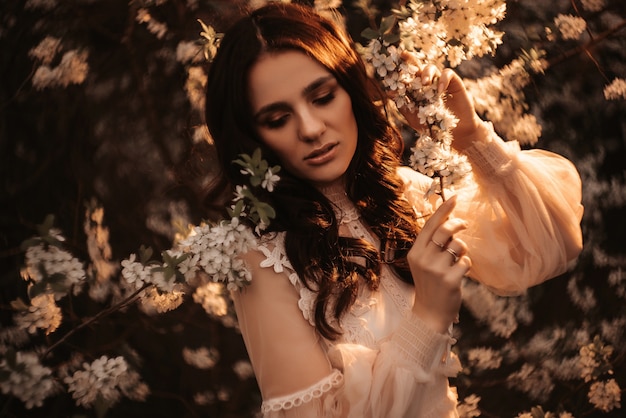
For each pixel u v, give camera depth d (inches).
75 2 121.1
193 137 110.6
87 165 128.2
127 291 122.3
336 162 54.4
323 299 53.6
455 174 52.9
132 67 123.0
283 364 52.6
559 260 62.7
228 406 126.4
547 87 128.9
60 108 126.4
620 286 131.0
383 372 49.7
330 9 95.2
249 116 54.1
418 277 51.1
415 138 119.0
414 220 61.7
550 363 125.0
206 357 124.0
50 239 54.9
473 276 64.9
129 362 93.6
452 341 53.0
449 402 53.9
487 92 96.9
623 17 127.0
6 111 125.0
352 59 55.7
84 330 122.0
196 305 126.8
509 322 123.3
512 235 63.2
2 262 120.6
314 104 53.4
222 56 54.4
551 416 94.1
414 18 56.3
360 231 59.8
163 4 116.1
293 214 55.4
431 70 56.6
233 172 56.4
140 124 127.1
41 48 115.3
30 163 126.6
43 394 54.6
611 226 138.9
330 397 50.9
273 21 53.5
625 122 133.3
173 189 127.5
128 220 128.2
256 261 54.9
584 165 131.1
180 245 53.8
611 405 109.7
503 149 61.8
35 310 66.3
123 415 123.2
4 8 123.3
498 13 58.2
